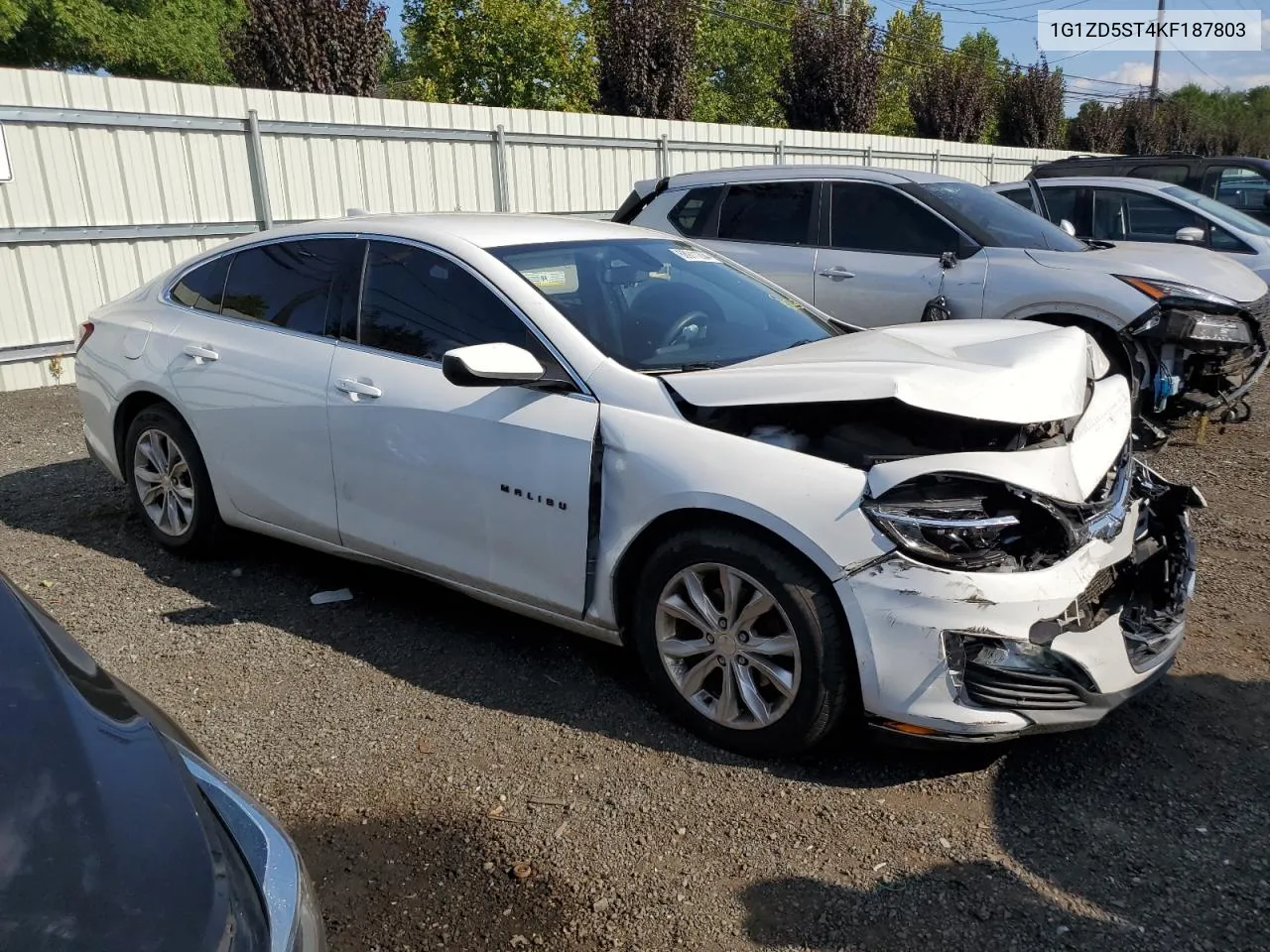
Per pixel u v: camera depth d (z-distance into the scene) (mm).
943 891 2686
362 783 3170
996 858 2814
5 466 6727
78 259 9555
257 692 3725
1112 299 6328
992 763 3271
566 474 3447
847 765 3271
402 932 2553
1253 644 4082
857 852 2846
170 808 1691
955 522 2885
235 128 10500
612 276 4066
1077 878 2732
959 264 6906
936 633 2891
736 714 3291
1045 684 2949
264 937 1533
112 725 1860
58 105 9164
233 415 4434
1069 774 3201
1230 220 9320
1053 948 2480
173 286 4965
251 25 14352
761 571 3113
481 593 3830
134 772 1753
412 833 2932
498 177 13070
